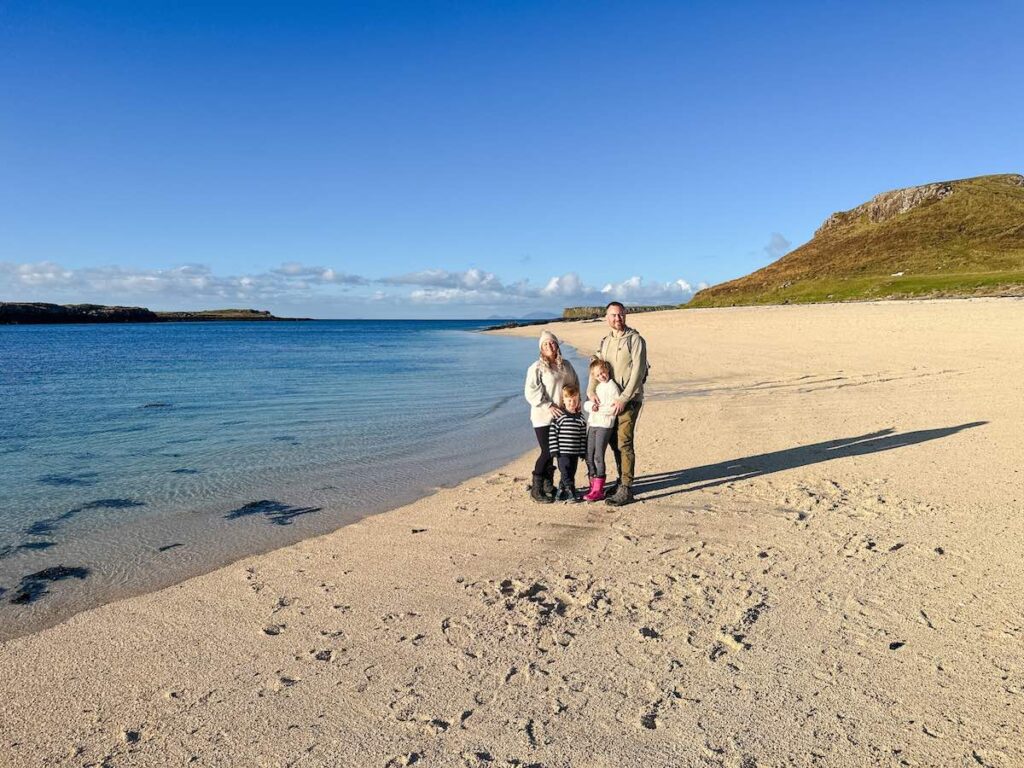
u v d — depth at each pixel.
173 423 12.57
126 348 47.44
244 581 4.95
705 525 5.84
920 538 5.26
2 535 6.17
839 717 3.04
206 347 48.97
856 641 3.73
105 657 3.85
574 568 4.96
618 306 6.70
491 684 3.41
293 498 7.32
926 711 3.06
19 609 4.57
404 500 7.16
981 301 34.00
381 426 12.06
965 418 9.89
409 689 3.39
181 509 6.94
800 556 5.02
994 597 4.19
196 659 3.79
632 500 6.74
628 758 2.80
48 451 10.01
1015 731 2.88
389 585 4.77
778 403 12.53
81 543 5.93
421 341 60.41
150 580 5.06
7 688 3.53
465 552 5.40
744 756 2.79
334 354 38.62
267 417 13.27
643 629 3.96
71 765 2.86
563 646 3.79
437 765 2.79
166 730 3.11
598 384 6.62
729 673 3.45
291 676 3.56
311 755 2.88
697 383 16.50
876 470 7.33
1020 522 5.50
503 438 10.80
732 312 56.47
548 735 2.97
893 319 30.47
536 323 119.56
